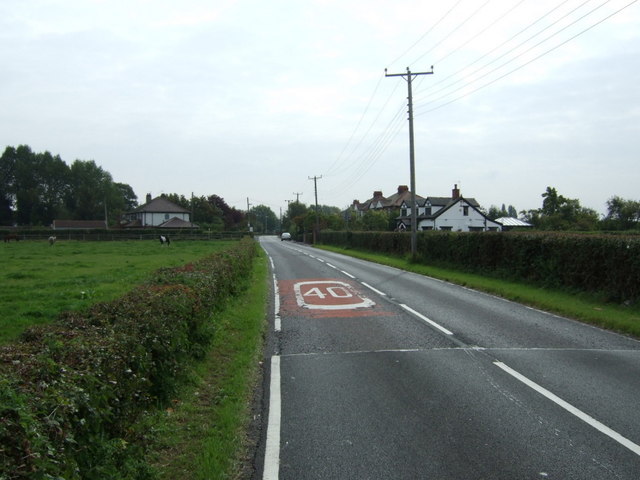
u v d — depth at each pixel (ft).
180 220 308.19
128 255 110.63
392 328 32.96
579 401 18.85
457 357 25.36
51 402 9.59
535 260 54.03
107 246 159.84
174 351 19.35
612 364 23.91
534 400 19.01
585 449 14.84
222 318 32.22
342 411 18.10
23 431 8.27
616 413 17.65
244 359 24.25
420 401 19.02
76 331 15.33
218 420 16.70
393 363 24.36
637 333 30.42
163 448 14.58
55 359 12.28
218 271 35.58
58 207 354.13
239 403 18.43
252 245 113.91
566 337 29.99
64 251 126.11
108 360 12.94
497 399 19.15
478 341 28.99
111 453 11.29
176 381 18.69
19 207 347.36
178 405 17.74
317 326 34.01
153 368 16.75
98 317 17.62
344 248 164.04
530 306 41.98
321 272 75.05
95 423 11.14
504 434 15.94
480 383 21.09
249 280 59.06
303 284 59.31
